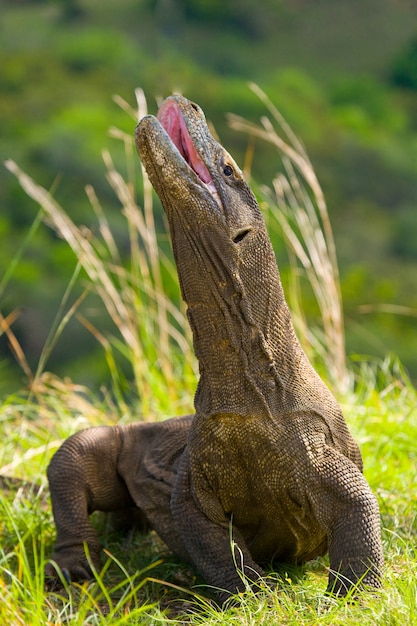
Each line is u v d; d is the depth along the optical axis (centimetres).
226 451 804
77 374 2950
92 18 5028
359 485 798
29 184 1357
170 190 786
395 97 4997
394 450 1139
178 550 908
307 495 799
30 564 912
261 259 812
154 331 1477
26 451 1191
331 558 789
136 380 1353
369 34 5166
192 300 805
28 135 3981
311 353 1368
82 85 4469
